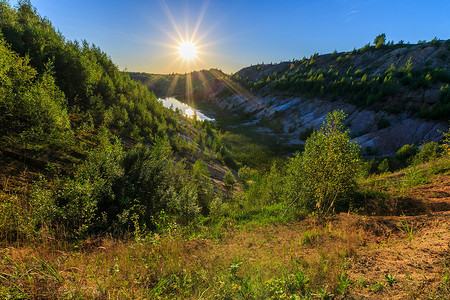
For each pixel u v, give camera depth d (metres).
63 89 21.73
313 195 8.75
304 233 6.01
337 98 83.19
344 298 2.73
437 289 2.54
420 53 102.06
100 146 13.70
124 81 42.84
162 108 47.00
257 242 6.24
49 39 24.73
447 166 10.91
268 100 112.94
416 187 9.12
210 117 114.19
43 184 7.70
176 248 4.88
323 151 7.25
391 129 58.41
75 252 4.36
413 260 3.43
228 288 3.21
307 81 102.00
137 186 9.16
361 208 7.81
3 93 9.87
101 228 6.39
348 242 4.54
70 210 6.03
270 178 18.77
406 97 69.06
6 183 6.73
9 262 2.95
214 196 18.67
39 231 4.44
